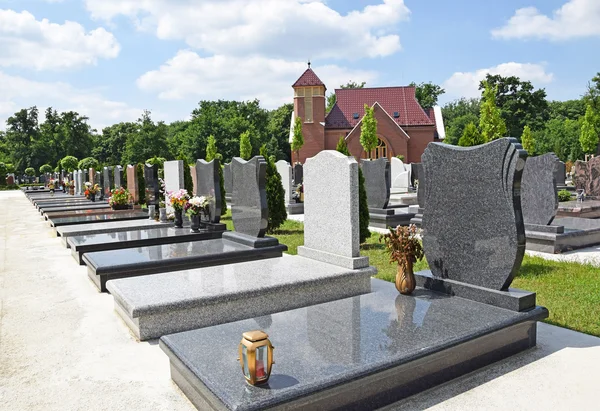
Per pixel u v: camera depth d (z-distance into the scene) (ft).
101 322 19.53
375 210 46.39
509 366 14.64
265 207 28.30
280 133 219.82
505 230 15.89
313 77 150.51
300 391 10.77
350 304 17.07
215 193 33.58
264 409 10.29
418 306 16.51
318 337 13.94
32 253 35.68
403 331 14.17
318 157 23.15
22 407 12.76
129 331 18.44
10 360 15.88
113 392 13.56
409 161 152.35
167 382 14.16
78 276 27.63
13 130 274.36
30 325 19.30
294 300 20.10
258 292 18.98
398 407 12.42
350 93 160.86
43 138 267.80
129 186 64.95
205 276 20.92
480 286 16.98
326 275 20.59
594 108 192.95
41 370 15.08
